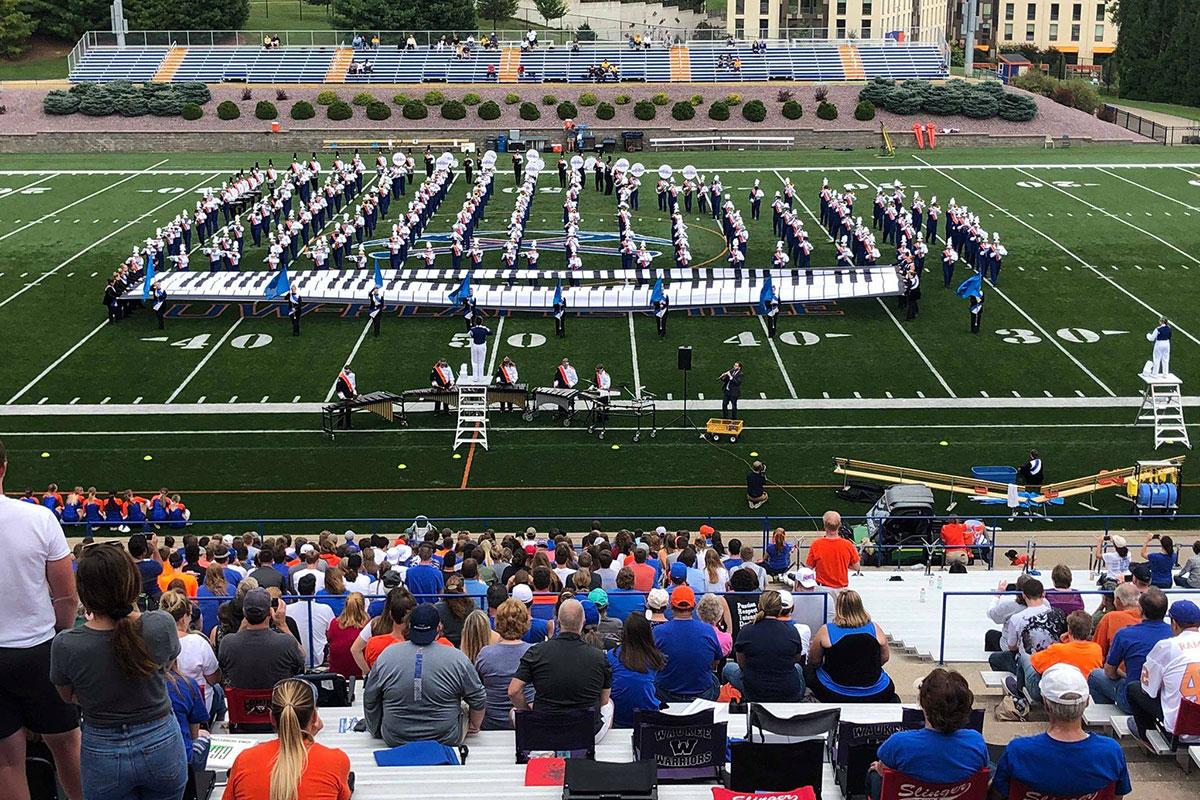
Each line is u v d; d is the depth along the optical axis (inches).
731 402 1252.5
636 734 410.0
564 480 1142.3
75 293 1706.4
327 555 776.9
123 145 3011.8
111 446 1213.7
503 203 2295.8
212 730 473.4
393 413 1284.4
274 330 1556.3
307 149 3019.2
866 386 1365.7
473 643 485.7
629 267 1769.2
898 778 344.5
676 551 787.4
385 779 388.2
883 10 3865.7
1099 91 4092.0
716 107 3090.6
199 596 618.2
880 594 778.2
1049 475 1144.8
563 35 3863.2
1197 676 419.2
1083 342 1501.0
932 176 2546.8
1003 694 553.3
